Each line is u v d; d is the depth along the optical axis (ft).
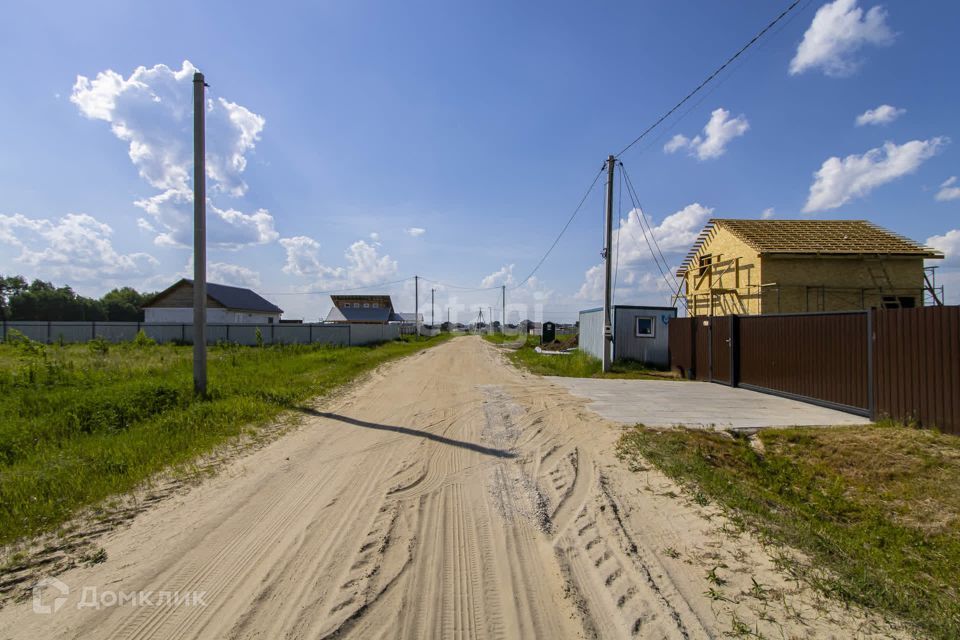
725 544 11.51
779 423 25.88
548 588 9.71
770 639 7.86
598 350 65.05
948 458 18.76
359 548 11.47
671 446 20.43
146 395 27.81
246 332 108.06
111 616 8.73
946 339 22.06
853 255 51.16
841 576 9.91
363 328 115.34
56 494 14.67
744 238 55.98
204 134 33.63
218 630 8.29
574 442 21.94
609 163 53.01
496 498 14.89
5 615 8.79
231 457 19.39
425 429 24.75
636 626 8.39
